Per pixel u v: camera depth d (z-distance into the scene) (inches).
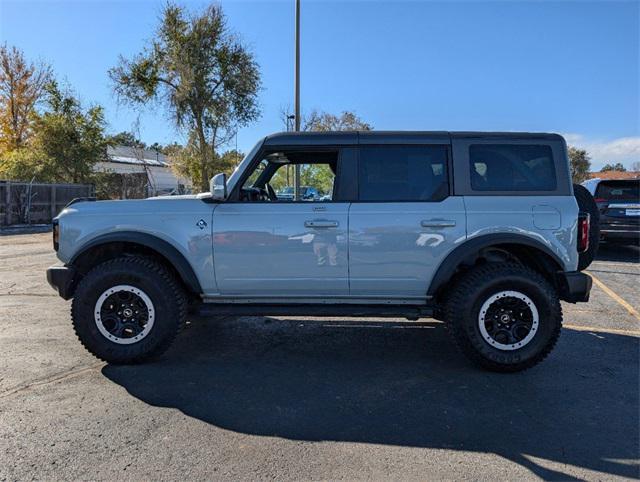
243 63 946.7
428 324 228.7
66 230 173.3
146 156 2119.8
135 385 154.3
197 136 964.6
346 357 183.8
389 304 176.9
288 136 176.1
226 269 171.8
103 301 168.7
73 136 1034.7
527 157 173.2
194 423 129.1
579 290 167.8
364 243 168.2
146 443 118.3
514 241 164.9
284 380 160.2
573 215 168.1
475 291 163.6
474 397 147.5
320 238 169.0
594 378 163.3
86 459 110.7
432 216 167.5
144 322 171.2
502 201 169.2
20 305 255.6
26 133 1245.1
